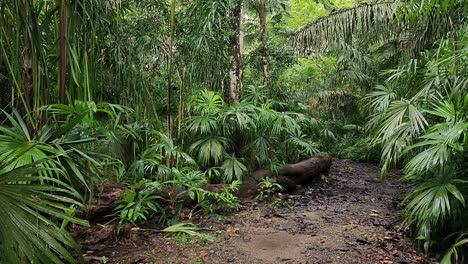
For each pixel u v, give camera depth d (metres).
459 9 2.92
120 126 2.55
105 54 3.19
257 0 5.54
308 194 4.56
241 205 3.79
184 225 3.05
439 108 2.52
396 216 3.48
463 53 2.07
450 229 2.54
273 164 4.52
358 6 4.90
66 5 2.33
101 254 2.39
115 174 3.24
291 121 4.39
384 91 3.81
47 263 1.28
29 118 2.12
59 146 1.72
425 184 2.53
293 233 2.96
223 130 4.18
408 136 2.80
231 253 2.50
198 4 3.75
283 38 6.00
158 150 3.65
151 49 3.95
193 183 3.27
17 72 2.16
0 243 1.20
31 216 1.29
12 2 2.10
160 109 4.35
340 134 8.40
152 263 2.29
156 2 3.88
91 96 2.73
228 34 4.41
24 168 1.36
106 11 2.79
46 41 2.81
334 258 2.43
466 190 2.44
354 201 4.22
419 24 4.20
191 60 3.98
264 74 5.54
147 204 2.90
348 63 7.36
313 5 9.06
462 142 2.31
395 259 2.40
